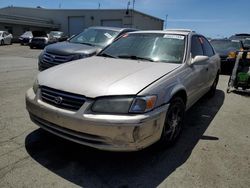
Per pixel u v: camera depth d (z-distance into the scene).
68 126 3.04
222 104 6.21
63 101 3.11
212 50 6.32
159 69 3.69
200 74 4.68
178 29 5.28
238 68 7.47
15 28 37.00
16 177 2.90
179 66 3.96
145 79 3.28
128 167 3.22
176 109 3.74
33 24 39.03
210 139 4.12
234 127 4.70
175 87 3.54
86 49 7.15
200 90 4.96
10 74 8.85
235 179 3.06
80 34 8.52
